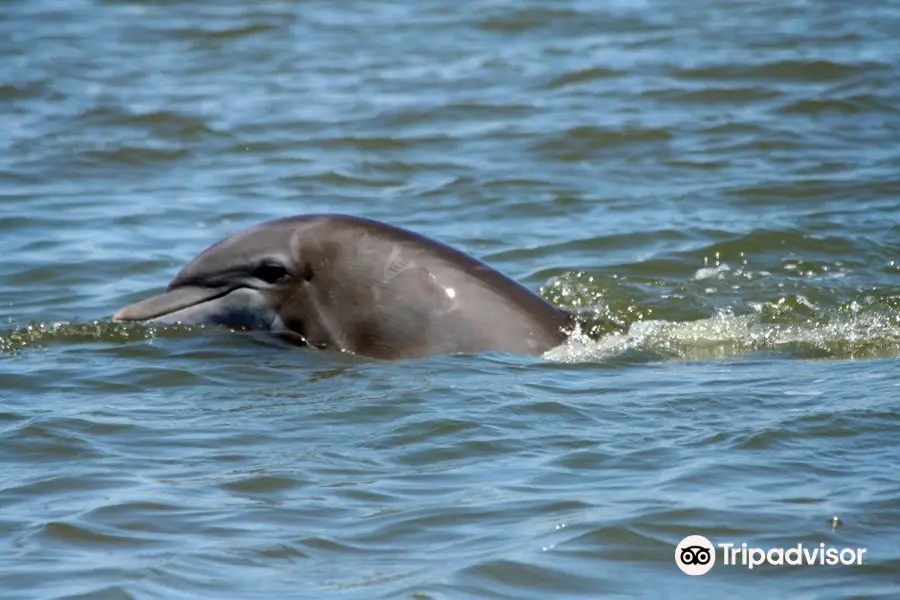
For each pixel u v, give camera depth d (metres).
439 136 80.06
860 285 54.53
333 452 36.56
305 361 44.75
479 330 45.25
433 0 115.19
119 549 30.75
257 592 28.75
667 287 54.81
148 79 94.00
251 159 76.81
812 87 86.88
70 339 47.53
